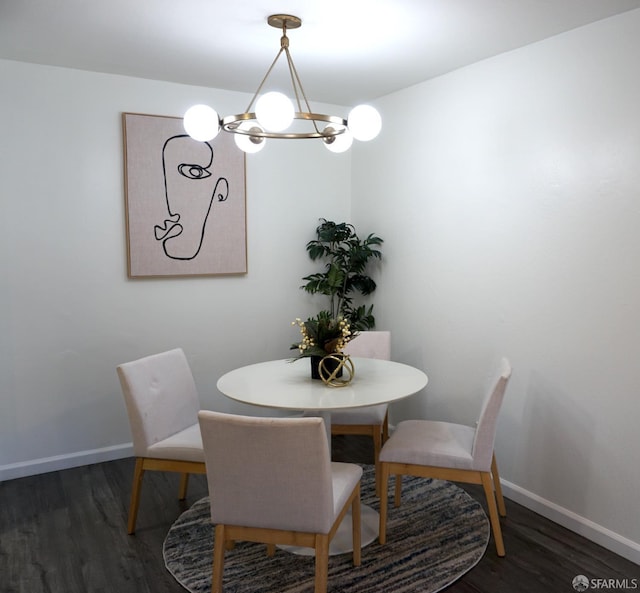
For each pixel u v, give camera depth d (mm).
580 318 2527
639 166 2252
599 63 2387
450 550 2408
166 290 3564
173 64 3074
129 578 2232
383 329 3939
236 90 3652
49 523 2674
